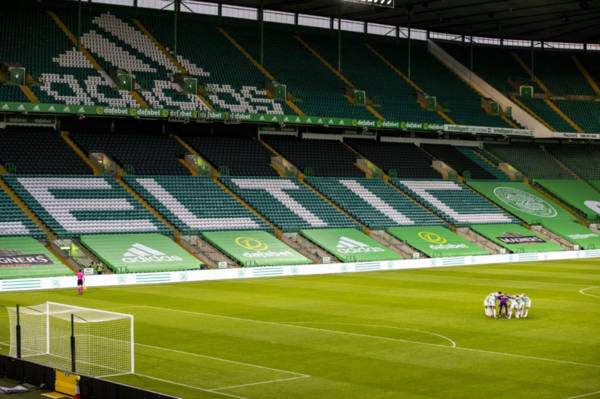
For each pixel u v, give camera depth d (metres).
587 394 20.62
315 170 75.06
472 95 90.19
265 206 66.62
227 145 75.06
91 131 70.31
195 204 63.69
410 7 83.94
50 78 66.31
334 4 83.00
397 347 27.36
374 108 80.69
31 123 67.38
